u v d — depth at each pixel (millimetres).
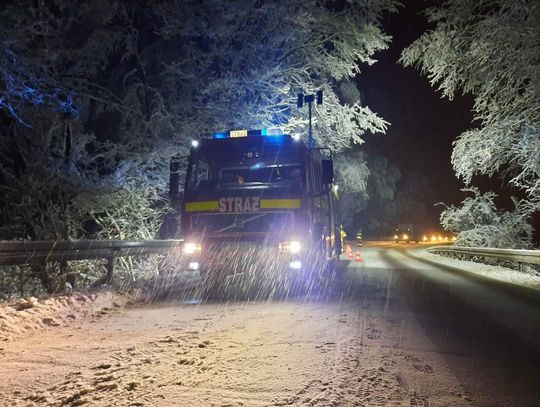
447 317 8836
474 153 20969
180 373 5395
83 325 8008
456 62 20125
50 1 17750
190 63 21547
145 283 12727
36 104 16219
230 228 11758
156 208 20547
